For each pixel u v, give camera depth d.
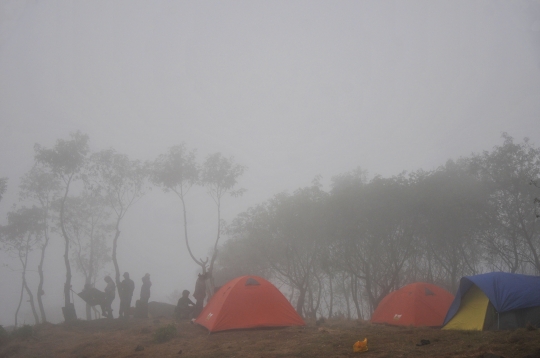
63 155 21.52
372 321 17.83
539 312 11.96
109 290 20.73
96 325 17.77
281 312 14.67
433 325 15.33
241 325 13.92
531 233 22.53
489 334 10.38
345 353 9.01
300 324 14.60
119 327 16.72
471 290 14.02
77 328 17.02
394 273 22.94
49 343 13.83
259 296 14.84
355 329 13.37
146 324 16.94
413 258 26.77
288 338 11.80
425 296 16.33
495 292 12.66
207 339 12.71
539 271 20.94
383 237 23.78
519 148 22.66
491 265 26.62
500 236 24.06
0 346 13.52
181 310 19.31
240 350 10.24
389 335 11.26
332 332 12.45
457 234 22.91
